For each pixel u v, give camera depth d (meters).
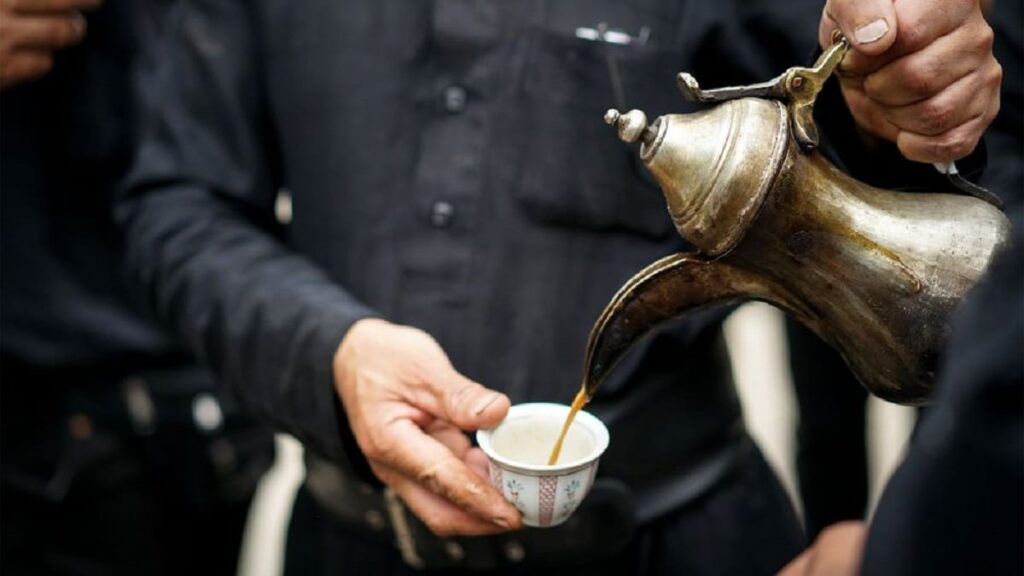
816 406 2.52
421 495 1.34
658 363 1.51
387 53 1.51
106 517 2.12
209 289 1.53
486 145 1.49
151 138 1.66
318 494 1.61
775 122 1.05
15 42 1.86
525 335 1.51
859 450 2.54
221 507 2.23
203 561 2.25
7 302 2.05
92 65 2.02
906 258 1.05
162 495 2.16
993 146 1.47
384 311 1.53
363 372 1.38
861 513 2.58
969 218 1.08
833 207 1.05
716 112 1.07
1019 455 0.73
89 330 2.07
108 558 2.13
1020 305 0.74
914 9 1.09
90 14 2.01
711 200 1.05
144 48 1.99
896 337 1.07
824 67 1.07
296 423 1.47
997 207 1.12
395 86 1.51
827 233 1.05
